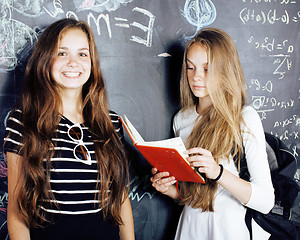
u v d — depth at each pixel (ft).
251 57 5.55
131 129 3.72
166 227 5.36
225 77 4.09
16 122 3.53
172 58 5.09
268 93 5.73
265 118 5.76
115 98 4.86
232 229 3.94
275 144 4.62
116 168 3.85
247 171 4.09
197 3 5.13
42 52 3.57
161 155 3.52
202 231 4.16
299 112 5.99
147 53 4.95
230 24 5.37
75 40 3.65
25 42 4.33
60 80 3.59
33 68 3.67
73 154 3.58
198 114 4.61
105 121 3.99
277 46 5.70
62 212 3.45
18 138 3.45
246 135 4.00
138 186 5.15
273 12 5.61
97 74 3.98
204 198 4.10
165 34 5.01
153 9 4.90
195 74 4.20
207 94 4.27
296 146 6.03
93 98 3.97
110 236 3.75
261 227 4.16
